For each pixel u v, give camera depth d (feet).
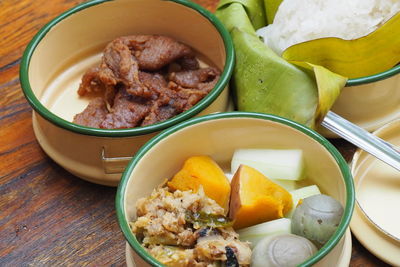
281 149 2.01
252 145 2.03
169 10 2.42
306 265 1.71
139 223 1.86
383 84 2.14
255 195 1.89
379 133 2.14
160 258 1.81
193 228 1.87
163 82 2.36
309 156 1.98
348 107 2.19
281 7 2.29
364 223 1.99
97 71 2.36
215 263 1.81
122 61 2.31
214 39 2.38
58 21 2.36
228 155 2.05
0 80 2.45
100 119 2.28
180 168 2.03
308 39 2.25
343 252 1.88
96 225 2.13
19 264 2.07
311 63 2.23
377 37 2.13
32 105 2.15
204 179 1.96
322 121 2.12
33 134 2.32
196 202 1.88
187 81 2.35
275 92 2.17
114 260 2.06
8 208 2.17
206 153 2.03
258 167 2.00
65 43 2.43
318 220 1.83
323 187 1.99
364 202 2.06
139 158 1.91
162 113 2.25
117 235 2.10
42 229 2.13
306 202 1.87
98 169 2.15
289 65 2.16
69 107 2.40
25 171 2.25
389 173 2.11
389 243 1.96
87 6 2.39
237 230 1.92
